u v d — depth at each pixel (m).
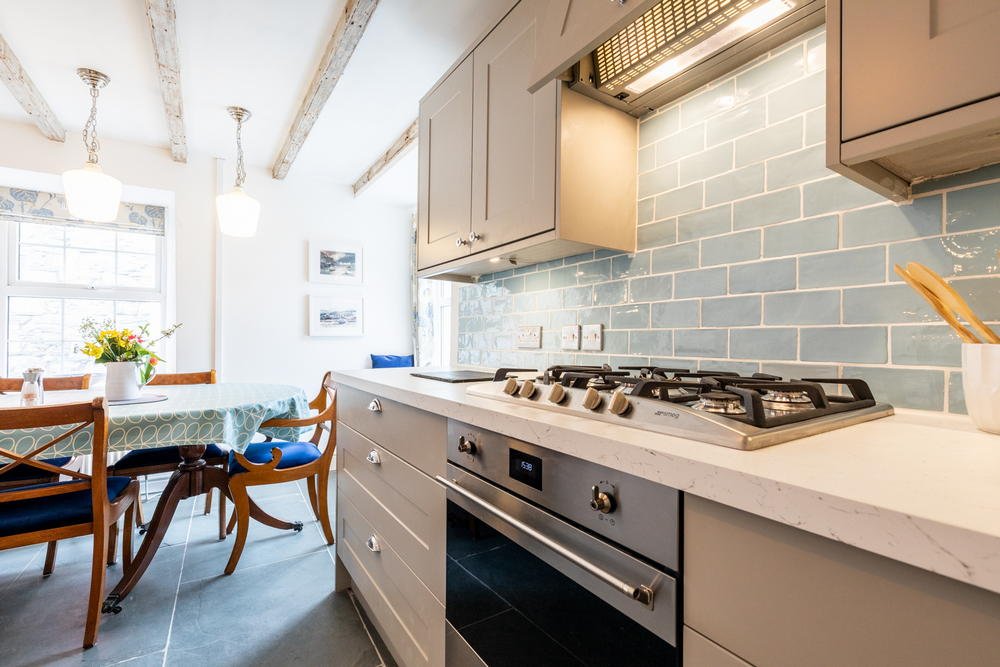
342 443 1.89
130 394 2.19
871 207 0.97
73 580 1.95
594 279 1.58
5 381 2.51
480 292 2.17
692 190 1.29
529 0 1.36
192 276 3.38
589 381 1.03
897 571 0.41
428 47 2.10
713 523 0.55
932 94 0.63
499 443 0.92
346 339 4.01
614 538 0.67
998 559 0.34
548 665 0.79
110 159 3.13
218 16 1.92
